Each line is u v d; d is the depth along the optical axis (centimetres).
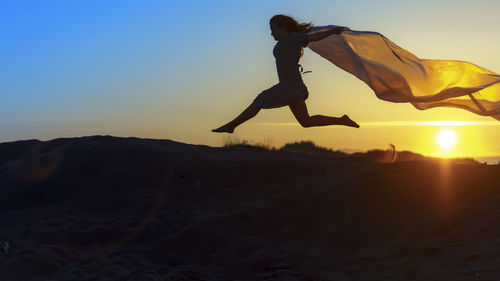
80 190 1059
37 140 1359
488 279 517
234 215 842
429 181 886
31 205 1034
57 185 1069
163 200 978
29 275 643
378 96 834
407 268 602
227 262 714
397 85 824
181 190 1015
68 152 1183
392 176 920
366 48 841
